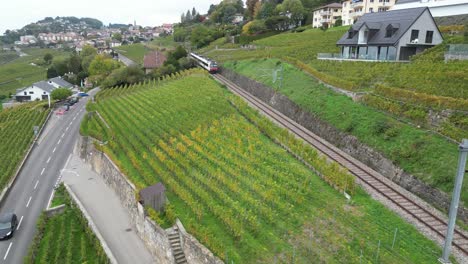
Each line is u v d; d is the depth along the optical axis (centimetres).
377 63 4884
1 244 2852
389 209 2284
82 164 4497
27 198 3619
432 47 4953
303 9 11856
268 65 6144
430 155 2570
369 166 2967
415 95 3222
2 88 12781
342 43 5759
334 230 2088
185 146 3531
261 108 4781
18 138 5191
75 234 2859
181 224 2339
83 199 3425
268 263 1888
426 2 6631
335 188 2556
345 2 9775
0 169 4116
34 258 2589
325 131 3622
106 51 17262
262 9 13800
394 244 1944
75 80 12112
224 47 11006
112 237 2752
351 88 3997
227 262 1903
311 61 5856
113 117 5034
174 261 2216
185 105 4806
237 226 2102
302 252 1933
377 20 5612
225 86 6125
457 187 1738
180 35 16312
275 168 2881
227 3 18988
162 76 7775
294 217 2231
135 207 2822
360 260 1795
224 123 3931
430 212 2241
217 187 2641
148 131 4081
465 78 3509
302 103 4216
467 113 2834
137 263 2452
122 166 3334
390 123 3086
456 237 1997
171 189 2827
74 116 6806
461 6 6006
